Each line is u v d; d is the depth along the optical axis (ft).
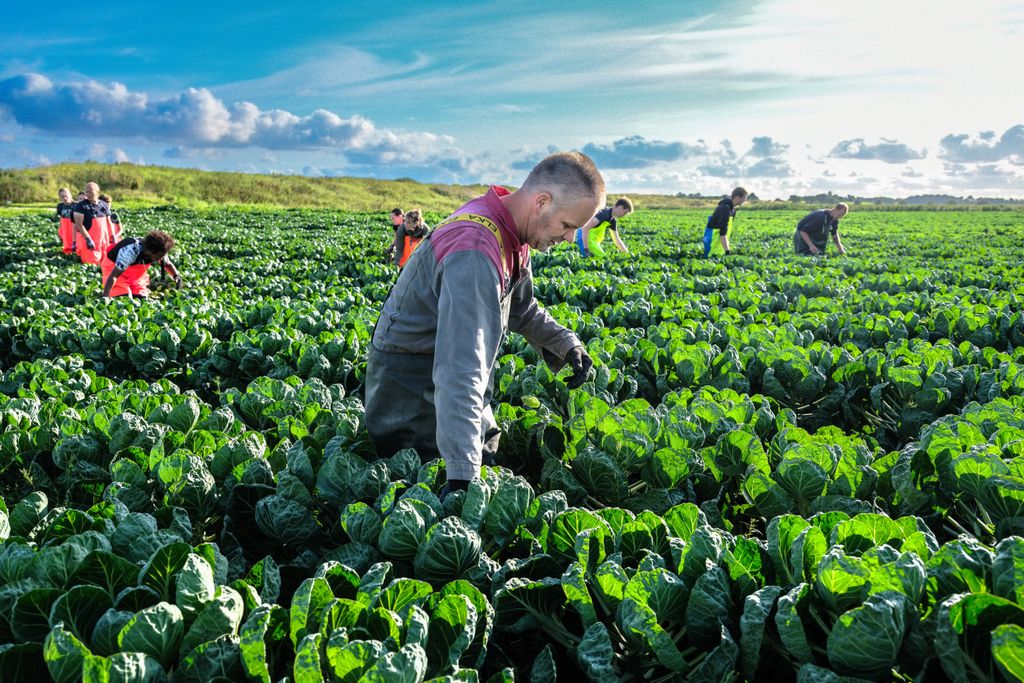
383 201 231.50
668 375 15.70
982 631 4.96
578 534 6.77
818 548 6.26
